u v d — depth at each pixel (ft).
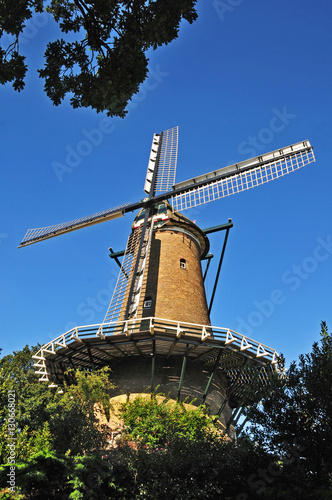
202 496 31.99
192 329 53.06
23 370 76.69
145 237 65.67
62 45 23.63
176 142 83.66
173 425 41.32
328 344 35.42
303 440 33.27
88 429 43.29
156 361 53.72
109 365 55.47
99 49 23.48
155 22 21.81
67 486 30.55
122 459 33.63
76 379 51.11
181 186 73.00
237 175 68.64
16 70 23.45
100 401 49.11
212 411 51.57
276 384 37.14
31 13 22.76
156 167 79.05
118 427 46.57
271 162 67.41
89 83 24.11
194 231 71.97
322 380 33.50
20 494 25.45
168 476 32.42
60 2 23.52
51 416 44.65
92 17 22.43
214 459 34.91
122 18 22.54
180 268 64.95
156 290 60.95
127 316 54.19
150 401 47.52
